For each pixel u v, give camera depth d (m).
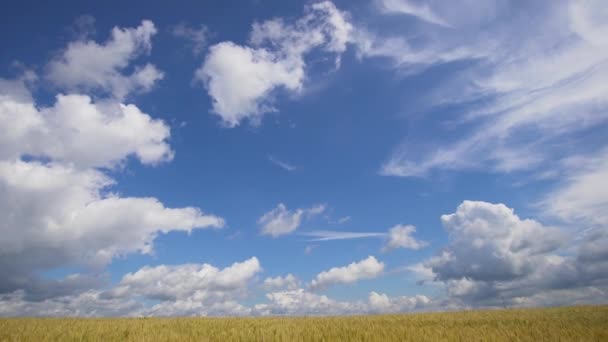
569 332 13.05
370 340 13.23
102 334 15.25
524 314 26.98
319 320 24.67
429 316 29.05
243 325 20.62
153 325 20.25
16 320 23.72
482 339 12.43
